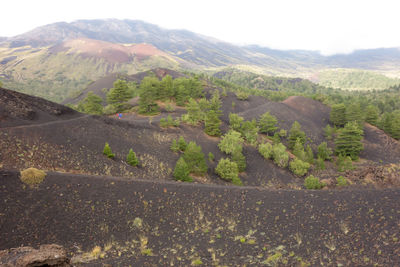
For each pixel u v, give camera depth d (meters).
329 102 139.50
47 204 22.83
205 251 18.72
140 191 27.36
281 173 60.09
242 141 69.00
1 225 19.88
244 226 22.39
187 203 26.78
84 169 34.88
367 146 88.69
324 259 15.52
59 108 52.00
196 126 72.75
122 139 49.94
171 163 48.94
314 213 21.98
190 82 117.75
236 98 132.25
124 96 92.12
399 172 35.50
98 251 19.27
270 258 16.31
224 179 50.59
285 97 175.12
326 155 75.19
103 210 24.03
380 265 13.90
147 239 21.47
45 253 14.02
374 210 20.03
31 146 33.97
